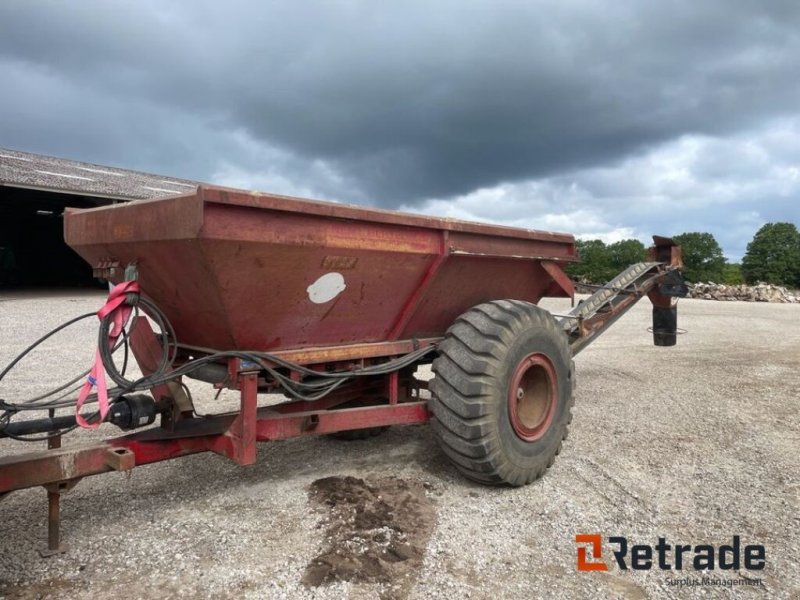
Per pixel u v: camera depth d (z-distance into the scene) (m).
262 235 3.01
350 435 5.07
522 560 3.19
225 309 3.21
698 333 13.52
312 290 3.47
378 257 3.64
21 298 18.78
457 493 4.05
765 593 2.96
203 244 2.84
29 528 3.43
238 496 3.92
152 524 3.50
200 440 3.52
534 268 5.06
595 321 6.56
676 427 5.78
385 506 3.78
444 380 3.96
